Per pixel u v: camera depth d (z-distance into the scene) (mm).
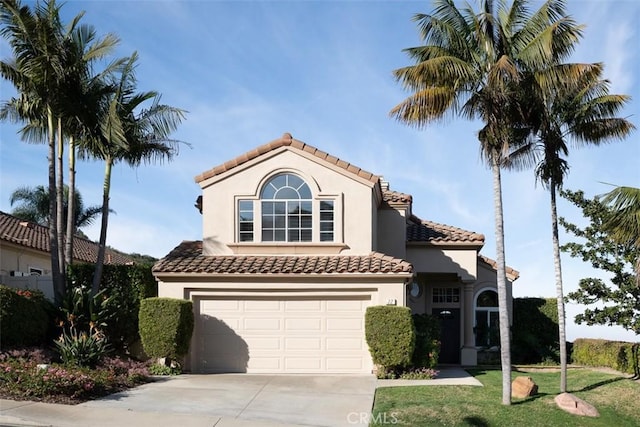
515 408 12398
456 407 12102
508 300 23641
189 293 17125
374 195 18953
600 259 20031
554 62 12781
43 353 14844
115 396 12406
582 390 15047
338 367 16812
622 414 13133
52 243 17703
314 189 17953
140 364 16000
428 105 12906
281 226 18016
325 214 18031
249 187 18094
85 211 38938
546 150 14672
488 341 23312
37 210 37344
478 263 23812
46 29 16641
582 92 14219
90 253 31000
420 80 12820
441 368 20094
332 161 18000
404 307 15820
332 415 11367
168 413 11125
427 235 21641
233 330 17062
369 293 16828
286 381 15016
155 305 16062
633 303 19375
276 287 16938
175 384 14164
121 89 18375
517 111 13273
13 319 14805
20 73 17281
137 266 18594
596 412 12852
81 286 17750
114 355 17375
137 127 18547
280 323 17031
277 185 18156
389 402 12414
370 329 15758
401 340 15555
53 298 18969
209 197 18172
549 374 18406
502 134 12930
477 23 12836
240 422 10680
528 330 23891
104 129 17266
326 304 17016
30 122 19484
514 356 23094
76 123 18156
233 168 18172
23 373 11992
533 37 12992
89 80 17922
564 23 12328
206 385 14141
